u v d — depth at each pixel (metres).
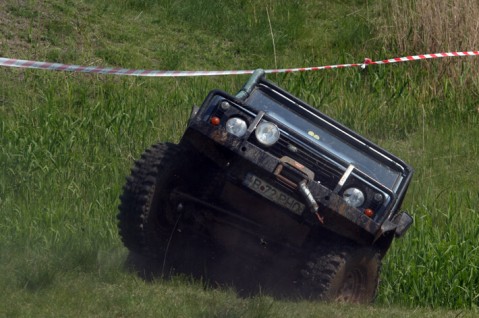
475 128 46.16
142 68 45.81
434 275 28.75
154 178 24.30
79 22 47.28
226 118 24.69
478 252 30.69
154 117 39.53
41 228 29.06
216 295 23.17
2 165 32.91
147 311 20.80
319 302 23.66
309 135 26.28
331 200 23.77
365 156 26.42
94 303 20.94
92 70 30.22
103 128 37.53
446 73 48.75
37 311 19.97
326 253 24.08
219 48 50.19
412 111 46.47
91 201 31.88
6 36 44.34
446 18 49.19
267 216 24.56
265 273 25.77
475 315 26.48
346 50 52.44
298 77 47.84
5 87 40.84
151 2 51.72
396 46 51.22
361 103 46.00
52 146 35.19
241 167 23.94
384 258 29.56
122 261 25.80
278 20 54.25
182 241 25.69
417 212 35.34
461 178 41.06
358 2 57.31
